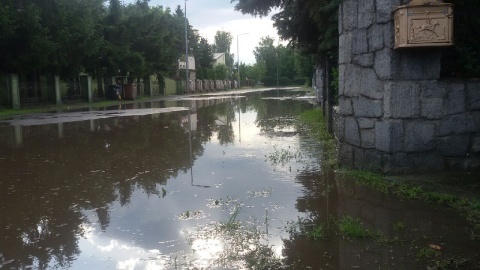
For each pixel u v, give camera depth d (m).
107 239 4.41
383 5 6.11
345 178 6.53
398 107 6.14
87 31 28.28
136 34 37.50
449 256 3.68
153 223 4.86
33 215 5.30
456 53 6.50
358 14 6.61
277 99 35.94
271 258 3.80
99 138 12.54
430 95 6.11
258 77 111.44
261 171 7.42
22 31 25.11
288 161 8.21
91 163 8.64
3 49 25.81
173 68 53.78
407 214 4.78
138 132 13.85
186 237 4.38
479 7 6.58
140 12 40.09
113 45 35.34
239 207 5.34
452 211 4.81
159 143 11.27
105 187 6.62
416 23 5.71
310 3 10.53
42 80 31.97
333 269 3.54
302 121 15.77
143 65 38.47
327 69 11.48
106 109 27.00
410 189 5.57
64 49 27.83
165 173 7.52
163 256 3.93
